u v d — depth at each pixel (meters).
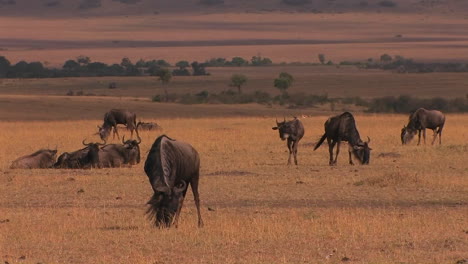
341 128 105.25
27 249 52.41
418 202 74.12
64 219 64.12
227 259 49.03
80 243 54.09
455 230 58.41
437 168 101.25
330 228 59.00
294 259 49.25
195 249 52.09
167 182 55.53
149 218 62.06
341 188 82.75
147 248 52.31
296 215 64.94
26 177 92.31
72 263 48.38
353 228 58.47
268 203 74.06
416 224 60.81
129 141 106.25
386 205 72.50
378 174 94.88
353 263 48.06
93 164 103.12
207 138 151.50
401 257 49.69
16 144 143.25
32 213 67.56
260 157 116.19
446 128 176.75
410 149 126.62
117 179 90.81
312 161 110.94
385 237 55.91
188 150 58.19
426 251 51.53
